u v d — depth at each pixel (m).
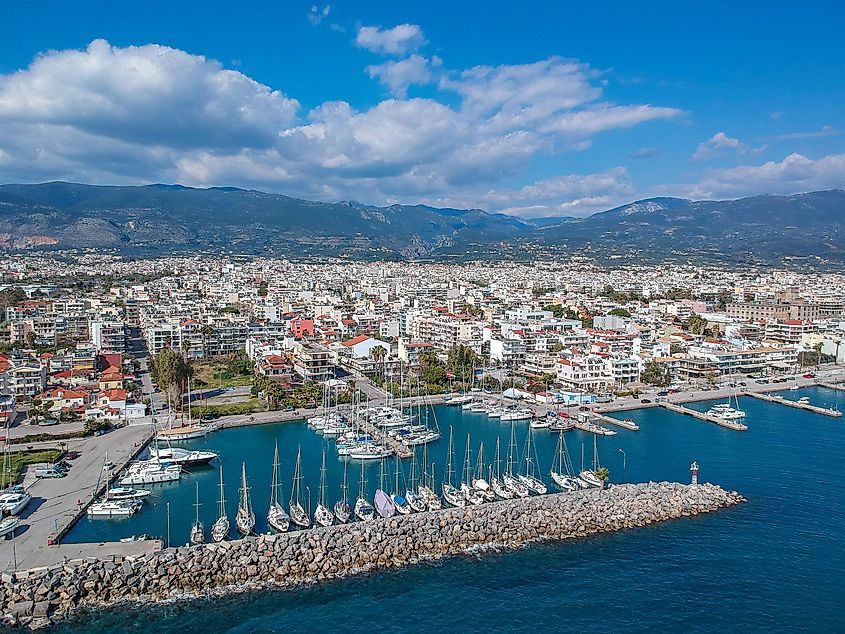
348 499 166.62
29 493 163.62
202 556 130.38
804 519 156.38
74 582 121.50
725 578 131.00
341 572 131.50
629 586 128.50
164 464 186.25
